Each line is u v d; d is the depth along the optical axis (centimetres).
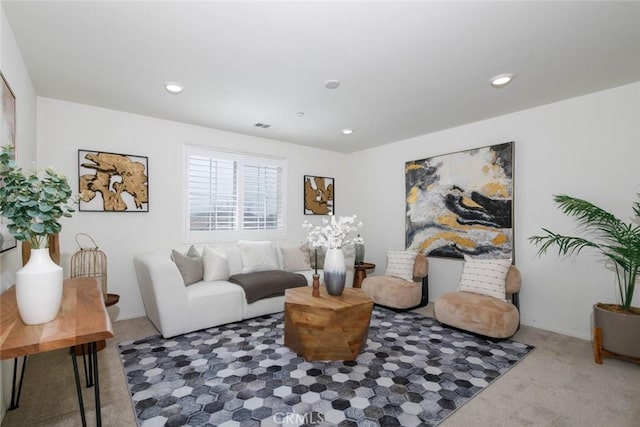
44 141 312
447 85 281
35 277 127
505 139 361
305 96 307
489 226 370
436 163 427
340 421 179
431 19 186
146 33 201
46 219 134
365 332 268
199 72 256
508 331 285
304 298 276
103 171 342
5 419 177
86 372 216
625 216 281
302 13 181
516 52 224
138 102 325
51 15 182
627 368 244
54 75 262
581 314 306
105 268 325
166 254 385
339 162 569
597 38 206
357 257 473
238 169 448
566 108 315
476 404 196
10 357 106
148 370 235
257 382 219
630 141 278
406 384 219
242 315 345
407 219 464
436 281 430
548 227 328
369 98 311
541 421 181
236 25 192
